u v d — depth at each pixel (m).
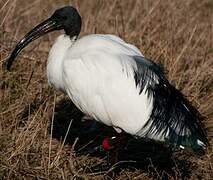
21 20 14.93
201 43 14.39
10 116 11.41
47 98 11.97
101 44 10.05
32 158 10.54
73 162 10.83
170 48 13.64
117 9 15.84
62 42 10.58
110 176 10.78
